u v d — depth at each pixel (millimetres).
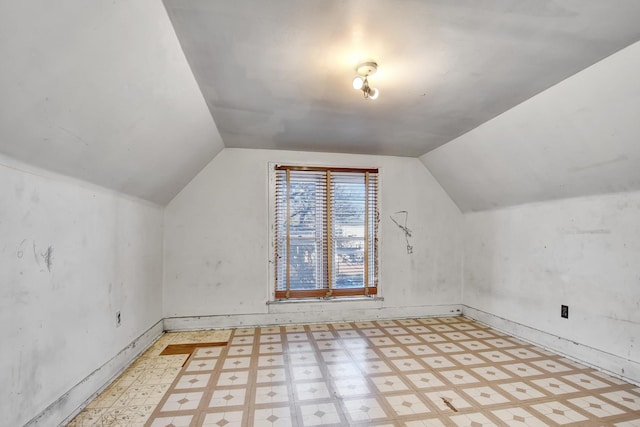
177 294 3543
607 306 2527
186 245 3578
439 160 3826
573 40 1671
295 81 2148
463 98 2395
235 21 1529
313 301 3818
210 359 2768
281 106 2555
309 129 3098
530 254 3225
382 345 3104
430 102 2465
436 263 4168
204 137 2971
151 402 2076
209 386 2289
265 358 2787
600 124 2125
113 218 2420
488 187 3508
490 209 3762
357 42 1718
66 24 1120
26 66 1133
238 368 2586
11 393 1468
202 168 3627
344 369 2570
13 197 1476
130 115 1845
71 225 1915
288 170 3799
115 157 2080
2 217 1417
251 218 3727
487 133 2953
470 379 2402
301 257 3818
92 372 2119
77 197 1974
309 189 3863
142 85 1722
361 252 3973
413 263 4105
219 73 2033
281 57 1858
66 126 1527
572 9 1438
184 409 1995
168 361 2725
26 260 1562
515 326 3371
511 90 2250
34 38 1073
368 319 3949
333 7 1435
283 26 1573
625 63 1765
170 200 3537
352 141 3479
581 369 2578
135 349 2768
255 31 1610
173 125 2338
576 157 2455
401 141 3467
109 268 2355
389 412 1973
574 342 2770
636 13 1450
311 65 1949
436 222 4184
